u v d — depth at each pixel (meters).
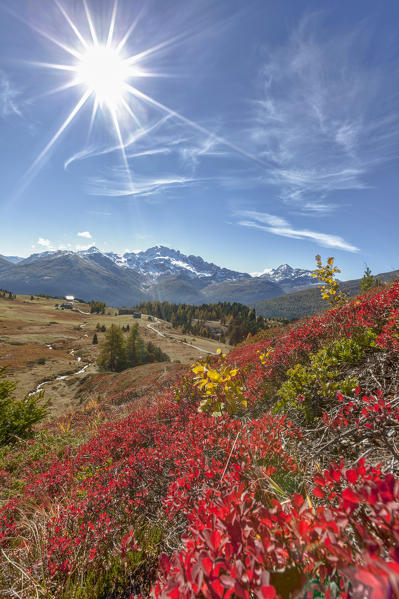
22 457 7.52
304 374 3.88
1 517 3.88
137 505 3.18
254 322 144.38
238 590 0.70
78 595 2.24
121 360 80.69
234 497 1.27
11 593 2.39
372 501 0.83
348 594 0.74
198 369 4.76
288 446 2.95
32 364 78.69
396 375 3.20
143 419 6.96
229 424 3.59
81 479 5.02
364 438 2.39
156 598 1.01
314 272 7.60
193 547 1.12
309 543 0.90
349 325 4.87
